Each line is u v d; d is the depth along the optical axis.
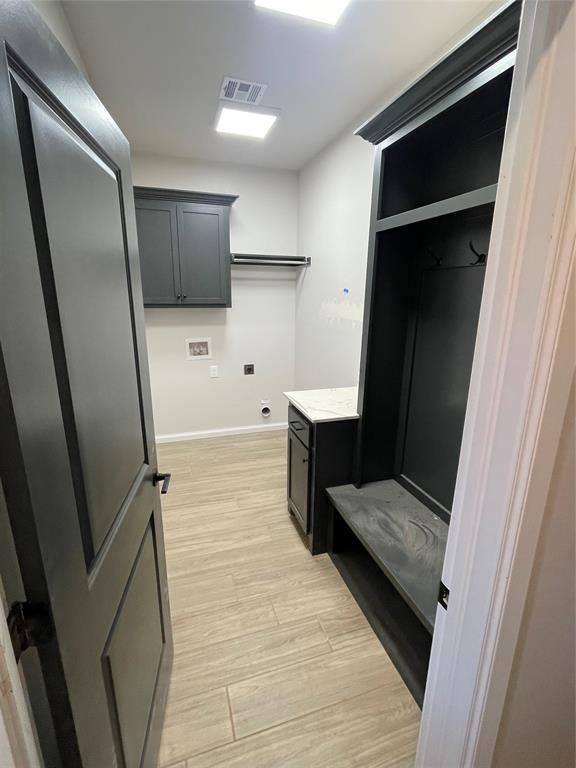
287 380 4.12
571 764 0.92
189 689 1.38
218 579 1.94
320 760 1.17
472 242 1.47
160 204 3.06
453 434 1.64
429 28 1.67
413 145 1.65
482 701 0.72
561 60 0.46
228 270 3.37
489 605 0.67
